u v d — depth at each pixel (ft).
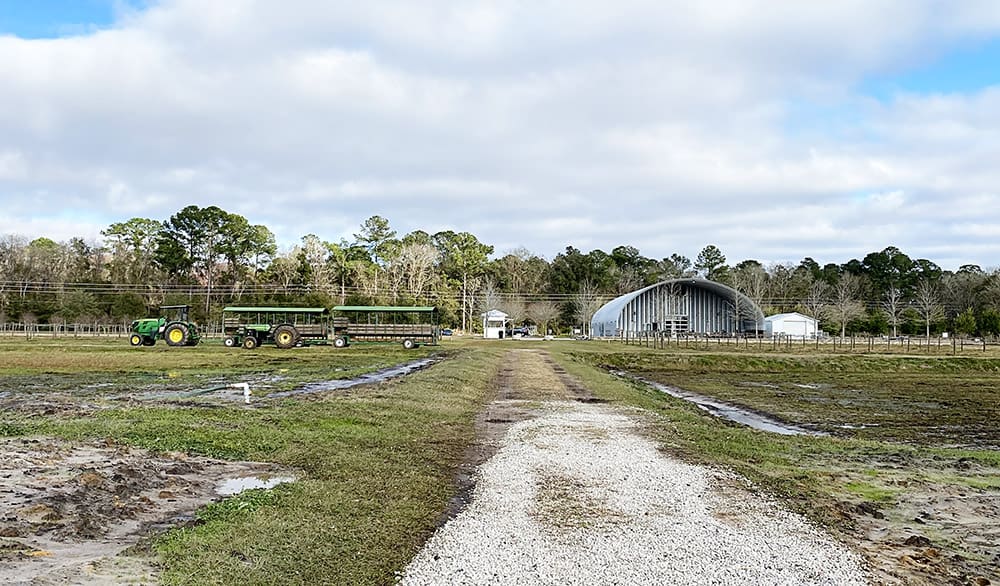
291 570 26.71
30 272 336.90
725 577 27.91
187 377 110.63
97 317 310.65
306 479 41.16
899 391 129.70
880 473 50.57
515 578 27.20
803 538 33.27
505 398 91.50
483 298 396.37
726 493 41.55
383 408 70.79
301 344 211.41
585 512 36.76
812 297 369.91
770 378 156.46
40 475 38.81
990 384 144.56
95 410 64.75
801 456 56.70
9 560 25.54
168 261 372.17
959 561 31.78
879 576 29.09
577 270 466.70
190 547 27.91
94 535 29.43
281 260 387.75
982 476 50.78
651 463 49.83
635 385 126.31
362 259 407.23
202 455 47.21
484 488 41.63
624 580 27.27
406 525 33.58
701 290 351.67
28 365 130.72
